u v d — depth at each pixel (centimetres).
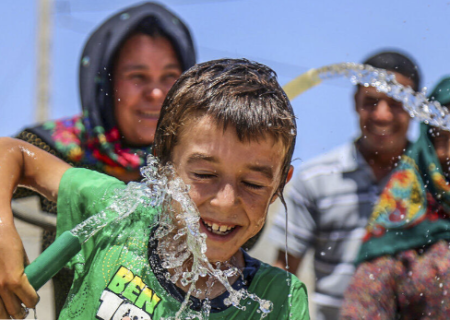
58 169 189
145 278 164
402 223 267
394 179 273
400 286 262
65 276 223
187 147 151
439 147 274
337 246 277
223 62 164
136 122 266
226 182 149
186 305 161
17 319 160
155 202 167
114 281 165
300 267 288
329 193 282
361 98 290
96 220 166
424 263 261
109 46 273
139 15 278
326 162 288
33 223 241
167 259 163
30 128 263
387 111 283
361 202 278
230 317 162
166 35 279
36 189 189
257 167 149
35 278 157
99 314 163
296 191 289
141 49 273
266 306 162
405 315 262
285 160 159
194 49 291
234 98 150
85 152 260
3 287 158
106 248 170
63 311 170
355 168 283
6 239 161
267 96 154
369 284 263
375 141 283
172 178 156
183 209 150
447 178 272
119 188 179
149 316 160
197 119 150
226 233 153
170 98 159
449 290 256
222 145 148
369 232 271
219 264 162
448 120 275
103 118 265
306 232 285
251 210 151
